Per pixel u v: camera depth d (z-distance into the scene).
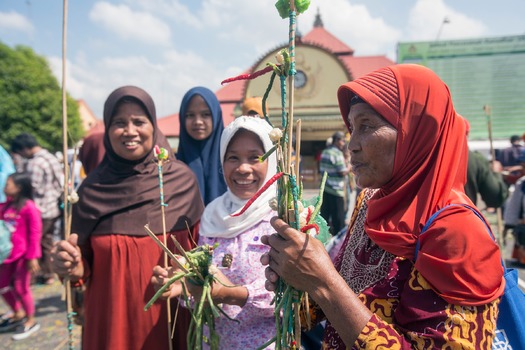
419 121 1.04
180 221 1.96
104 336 1.86
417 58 22.19
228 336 1.64
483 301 0.90
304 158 19.25
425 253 0.96
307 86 18.39
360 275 1.15
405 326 0.97
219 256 1.69
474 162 3.04
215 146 3.12
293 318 1.16
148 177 2.00
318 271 1.02
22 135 4.73
